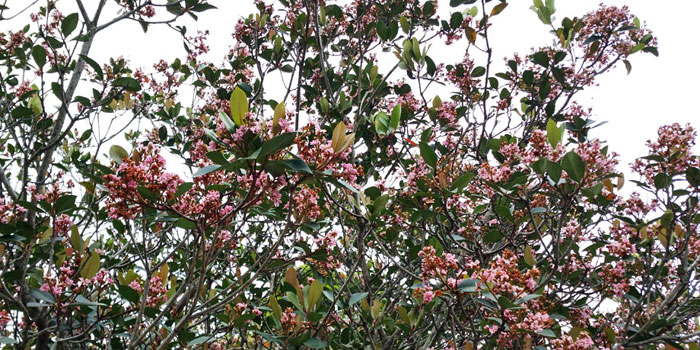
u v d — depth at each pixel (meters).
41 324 3.76
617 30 5.92
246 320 4.06
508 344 3.82
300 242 3.91
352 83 6.31
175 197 2.73
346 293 4.89
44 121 4.02
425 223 5.14
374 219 3.88
